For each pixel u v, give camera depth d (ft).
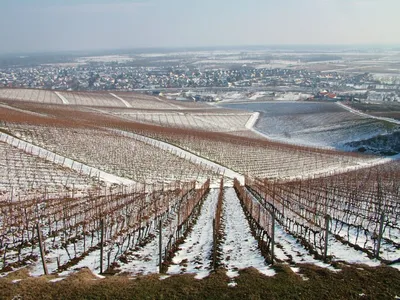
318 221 61.36
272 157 188.65
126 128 225.76
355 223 61.98
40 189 95.20
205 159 172.45
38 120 204.33
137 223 63.82
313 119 361.10
